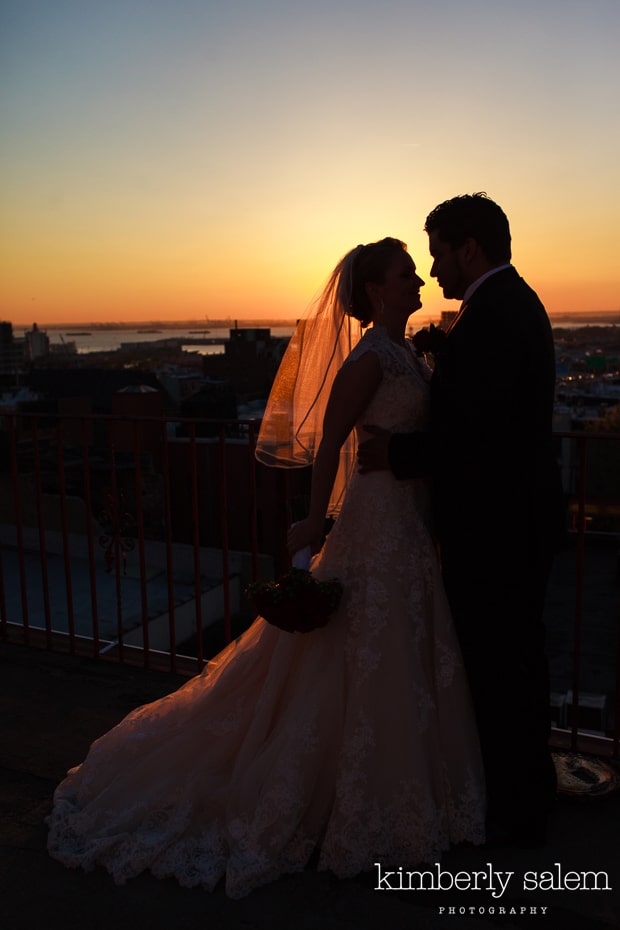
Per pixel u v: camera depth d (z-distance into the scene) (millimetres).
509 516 2064
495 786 2178
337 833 2076
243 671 2322
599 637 25672
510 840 2195
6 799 2502
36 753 2781
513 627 2119
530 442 2033
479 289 2055
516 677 2139
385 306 2162
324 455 2133
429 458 2059
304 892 2041
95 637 3588
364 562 2143
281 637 2238
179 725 2414
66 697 3219
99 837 2223
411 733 2080
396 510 2143
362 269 2160
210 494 19844
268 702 2223
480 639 2135
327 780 2143
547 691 2191
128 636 12398
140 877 2115
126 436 23625
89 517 3525
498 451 2014
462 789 2146
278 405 2395
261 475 17594
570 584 31484
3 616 3834
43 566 3652
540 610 2160
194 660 3590
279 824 2086
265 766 2156
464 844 2209
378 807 2094
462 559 2109
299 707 2150
